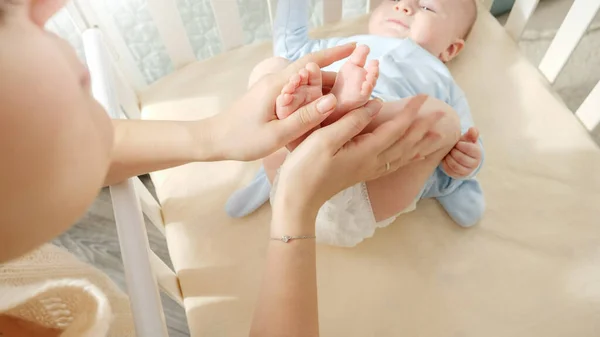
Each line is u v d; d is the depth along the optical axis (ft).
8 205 0.73
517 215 2.72
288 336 1.69
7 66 0.70
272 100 1.97
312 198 1.93
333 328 2.40
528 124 3.03
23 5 0.77
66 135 0.76
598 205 2.71
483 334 2.37
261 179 2.68
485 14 3.51
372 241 2.63
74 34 3.14
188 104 3.21
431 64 2.95
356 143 1.97
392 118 2.30
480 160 2.53
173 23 3.09
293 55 3.12
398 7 3.17
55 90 0.74
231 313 2.43
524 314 2.41
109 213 4.35
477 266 2.56
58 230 0.83
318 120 1.89
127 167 1.96
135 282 1.78
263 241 2.64
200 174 2.89
